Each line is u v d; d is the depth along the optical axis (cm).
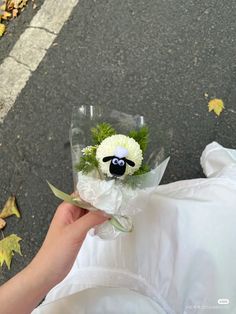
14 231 88
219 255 51
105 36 95
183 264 53
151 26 94
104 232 50
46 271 43
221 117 86
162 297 54
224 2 92
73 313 50
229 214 53
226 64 89
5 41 100
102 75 93
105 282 57
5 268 86
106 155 43
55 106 93
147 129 50
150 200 58
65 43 97
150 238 57
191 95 88
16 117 94
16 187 90
